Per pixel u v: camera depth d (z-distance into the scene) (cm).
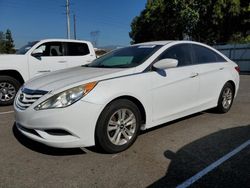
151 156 363
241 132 459
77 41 850
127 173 317
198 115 565
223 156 362
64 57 804
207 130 468
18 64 708
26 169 329
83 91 339
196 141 417
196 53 505
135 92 380
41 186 291
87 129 340
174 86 436
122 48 509
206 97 513
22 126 366
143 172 319
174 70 444
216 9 2280
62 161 349
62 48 810
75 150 382
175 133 452
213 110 586
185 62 475
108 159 354
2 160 353
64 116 329
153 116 412
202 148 390
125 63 427
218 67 538
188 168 328
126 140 382
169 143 408
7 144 407
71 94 334
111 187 288
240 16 2364
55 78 386
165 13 2544
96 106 341
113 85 361
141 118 405
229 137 435
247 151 378
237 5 2275
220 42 2555
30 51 739
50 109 332
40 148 391
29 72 730
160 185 291
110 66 436
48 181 301
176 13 2406
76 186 290
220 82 541
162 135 443
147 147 393
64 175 314
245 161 346
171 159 353
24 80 723
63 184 294
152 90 403
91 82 349
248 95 834
